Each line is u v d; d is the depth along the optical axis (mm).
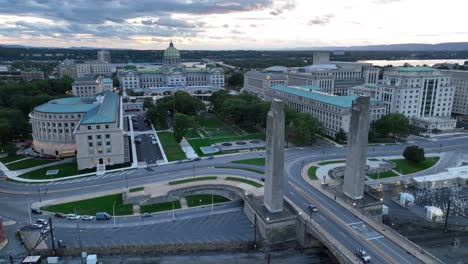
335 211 115500
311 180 147875
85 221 116938
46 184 148500
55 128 189000
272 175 108562
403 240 95500
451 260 100312
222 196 141125
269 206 112188
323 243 97750
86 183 148875
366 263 84500
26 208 125562
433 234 115812
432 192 148875
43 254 98125
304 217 110312
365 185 148375
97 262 95625
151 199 130875
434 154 192125
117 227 113500
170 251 100688
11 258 94125
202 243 102125
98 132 167750
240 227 115688
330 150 197625
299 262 98562
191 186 140625
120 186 144750
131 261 96500
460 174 157375
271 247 105562
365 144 119562
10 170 166125
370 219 109062
